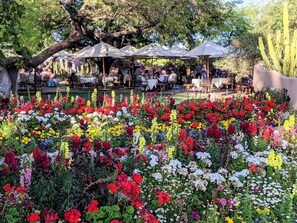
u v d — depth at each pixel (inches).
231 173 175.3
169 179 156.8
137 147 196.1
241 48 751.1
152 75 885.2
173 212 139.7
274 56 530.0
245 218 136.9
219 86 809.5
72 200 120.0
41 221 108.3
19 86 728.3
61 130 245.6
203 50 764.6
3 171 131.4
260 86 506.9
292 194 155.6
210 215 136.1
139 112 282.0
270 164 172.1
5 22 142.4
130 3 598.2
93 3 593.0
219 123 276.5
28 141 216.7
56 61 1112.2
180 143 186.2
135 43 976.9
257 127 236.5
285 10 524.1
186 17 728.3
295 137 233.9
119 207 120.2
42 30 643.5
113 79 863.1
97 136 231.9
